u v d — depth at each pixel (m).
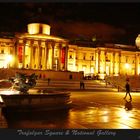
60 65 78.69
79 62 92.31
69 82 60.38
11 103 16.06
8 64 77.12
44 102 17.39
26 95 16.50
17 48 76.38
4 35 83.12
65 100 19.48
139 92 51.16
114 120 14.59
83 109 19.47
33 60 79.25
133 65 102.56
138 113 18.11
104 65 95.38
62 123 13.16
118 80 61.97
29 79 20.41
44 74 66.25
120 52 99.00
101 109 19.92
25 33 79.56
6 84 45.16
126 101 28.17
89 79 70.94
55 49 80.62
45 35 76.62
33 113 15.93
